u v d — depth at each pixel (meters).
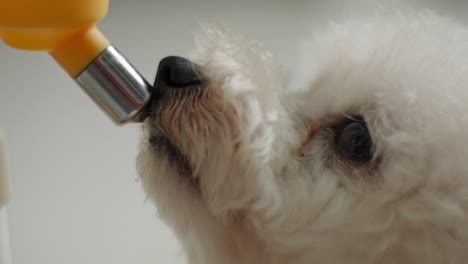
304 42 0.37
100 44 0.25
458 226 0.29
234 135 0.29
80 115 0.48
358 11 0.42
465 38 0.32
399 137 0.29
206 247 0.32
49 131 0.47
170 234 0.47
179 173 0.30
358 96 0.31
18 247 0.45
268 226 0.30
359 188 0.30
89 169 0.47
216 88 0.29
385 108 0.30
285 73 0.34
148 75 0.47
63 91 0.49
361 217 0.30
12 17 0.23
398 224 0.29
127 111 0.26
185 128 0.29
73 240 0.46
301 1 0.53
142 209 0.47
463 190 0.29
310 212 0.30
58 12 0.23
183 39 0.50
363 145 0.31
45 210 0.46
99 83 0.26
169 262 0.46
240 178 0.29
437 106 0.29
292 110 0.32
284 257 0.31
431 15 0.35
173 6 0.53
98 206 0.47
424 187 0.29
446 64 0.30
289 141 0.31
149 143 0.30
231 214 0.31
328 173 0.31
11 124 0.47
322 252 0.31
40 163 0.47
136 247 0.46
